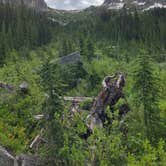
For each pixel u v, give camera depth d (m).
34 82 19.55
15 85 20.19
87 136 13.34
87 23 138.38
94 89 25.52
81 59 33.09
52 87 12.23
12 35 85.06
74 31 113.62
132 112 16.08
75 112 15.29
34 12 127.81
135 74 16.38
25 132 15.24
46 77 12.38
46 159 11.38
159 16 113.31
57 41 92.19
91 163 10.31
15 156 12.70
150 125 15.07
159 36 88.56
